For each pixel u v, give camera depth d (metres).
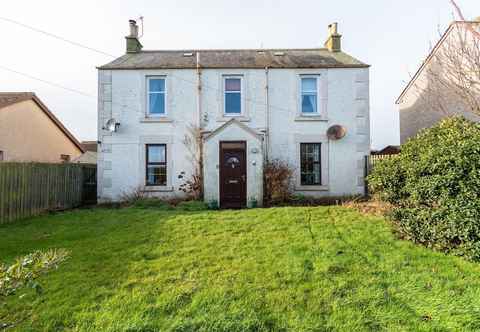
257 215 8.27
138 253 5.56
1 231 7.70
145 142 13.07
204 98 13.22
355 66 13.14
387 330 3.35
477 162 5.00
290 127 13.18
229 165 12.02
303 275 4.58
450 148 5.61
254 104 13.21
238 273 4.68
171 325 3.46
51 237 6.91
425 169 6.09
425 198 6.03
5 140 15.55
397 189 7.48
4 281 2.29
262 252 5.52
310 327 3.42
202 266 4.96
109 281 4.48
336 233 6.52
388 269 4.71
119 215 9.05
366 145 13.09
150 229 7.14
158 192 12.95
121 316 3.64
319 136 13.18
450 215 5.25
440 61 12.65
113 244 6.15
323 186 13.03
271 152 13.13
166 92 13.23
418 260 5.02
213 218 8.02
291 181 12.92
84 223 8.25
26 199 9.77
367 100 13.14
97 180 13.15
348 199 11.96
